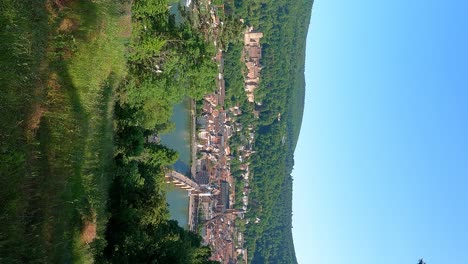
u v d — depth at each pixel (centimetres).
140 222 3716
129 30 3391
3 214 1994
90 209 2852
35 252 2217
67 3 2764
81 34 2828
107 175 3266
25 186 2203
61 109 2641
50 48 2562
